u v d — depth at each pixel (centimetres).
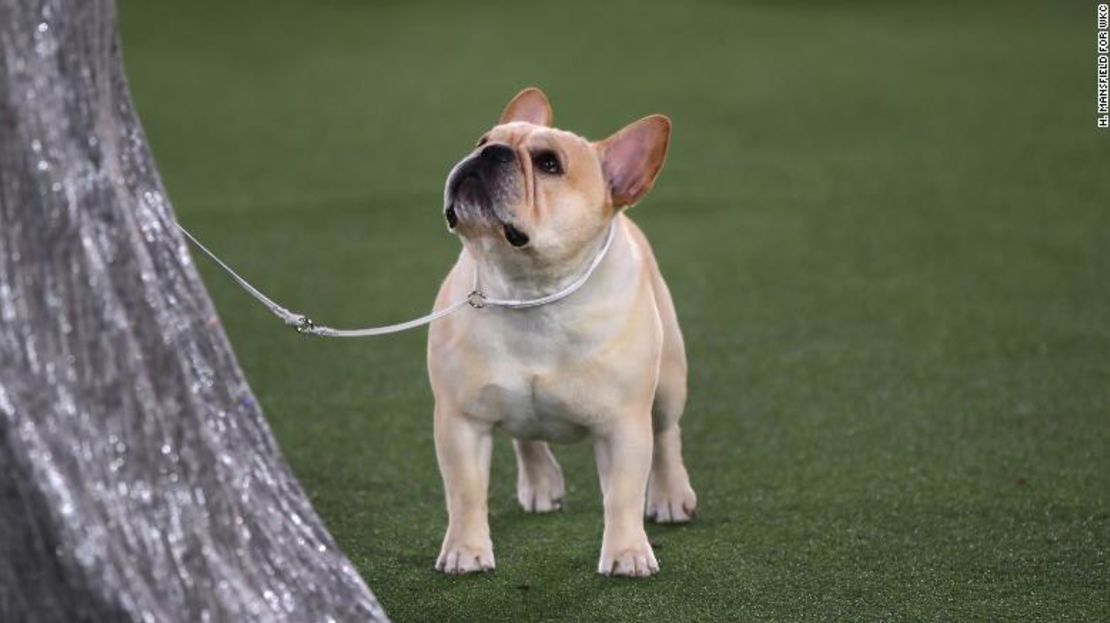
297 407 979
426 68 2250
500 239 644
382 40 2438
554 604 660
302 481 844
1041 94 2088
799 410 980
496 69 2245
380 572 702
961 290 1261
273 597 485
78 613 445
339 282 1278
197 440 470
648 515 787
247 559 482
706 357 1098
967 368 1062
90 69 459
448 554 701
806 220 1494
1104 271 1311
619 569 691
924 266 1336
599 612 651
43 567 444
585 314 668
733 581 690
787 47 2414
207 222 1467
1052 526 768
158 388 462
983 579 694
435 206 1538
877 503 808
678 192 1608
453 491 700
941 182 1642
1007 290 1259
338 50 2364
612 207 675
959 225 1470
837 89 2130
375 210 1520
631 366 679
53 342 446
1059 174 1669
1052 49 2405
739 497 824
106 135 466
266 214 1501
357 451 895
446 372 685
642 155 675
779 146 1816
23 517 442
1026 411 967
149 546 454
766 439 927
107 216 457
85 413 449
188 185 1617
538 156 655
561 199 649
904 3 2795
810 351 1108
